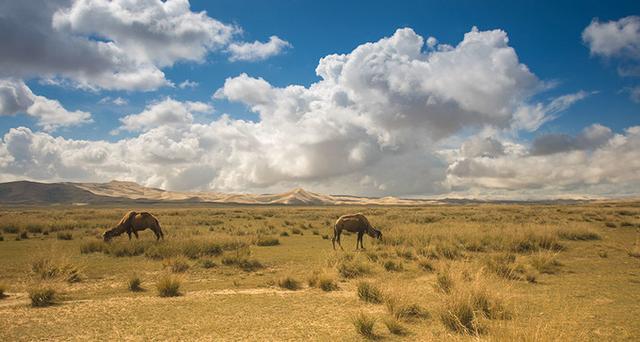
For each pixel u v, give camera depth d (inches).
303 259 773.3
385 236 983.6
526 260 676.1
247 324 363.9
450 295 395.9
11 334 333.7
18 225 1245.7
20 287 526.0
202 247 812.6
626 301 427.8
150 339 322.0
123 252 784.3
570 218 1664.6
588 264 666.8
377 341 317.1
